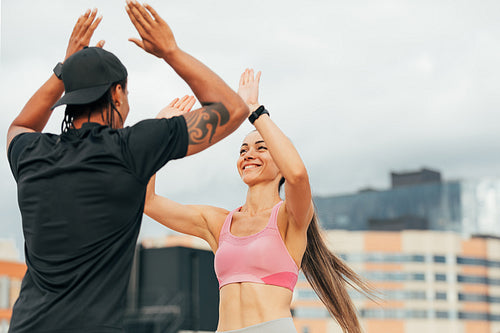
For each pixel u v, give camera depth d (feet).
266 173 11.76
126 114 7.51
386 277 172.96
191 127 7.10
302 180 9.84
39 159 6.95
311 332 160.25
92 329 6.41
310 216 11.15
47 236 6.69
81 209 6.67
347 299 12.82
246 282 10.84
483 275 178.50
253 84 10.47
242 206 12.32
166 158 6.97
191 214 12.12
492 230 200.13
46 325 6.40
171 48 7.09
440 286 174.50
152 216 11.96
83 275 6.55
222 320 11.06
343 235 175.22
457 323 171.22
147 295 69.00
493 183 204.54
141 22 6.93
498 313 175.94
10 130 8.09
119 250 6.79
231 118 7.30
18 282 70.38
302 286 163.53
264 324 10.52
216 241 11.96
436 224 205.77
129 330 68.13
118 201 6.73
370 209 216.13
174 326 67.10
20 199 7.00
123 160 6.75
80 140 6.91
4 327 67.56
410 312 170.81
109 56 7.30
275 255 10.88
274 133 9.96
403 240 175.11
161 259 69.92
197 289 69.26
